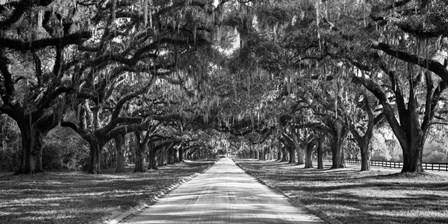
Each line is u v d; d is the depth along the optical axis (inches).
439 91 1238.3
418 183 1048.8
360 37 850.1
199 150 5885.8
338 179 1300.4
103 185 1079.0
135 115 1724.9
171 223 489.4
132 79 1493.6
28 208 603.5
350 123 1663.4
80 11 893.2
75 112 1617.9
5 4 756.0
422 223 484.4
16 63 1279.5
